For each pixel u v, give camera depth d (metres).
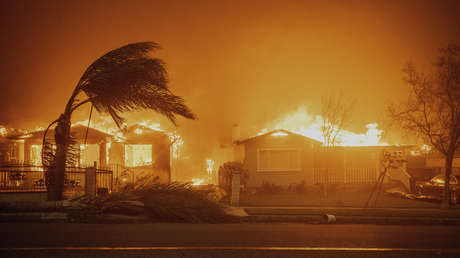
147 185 13.53
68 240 8.43
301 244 8.48
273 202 17.05
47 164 13.73
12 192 13.61
